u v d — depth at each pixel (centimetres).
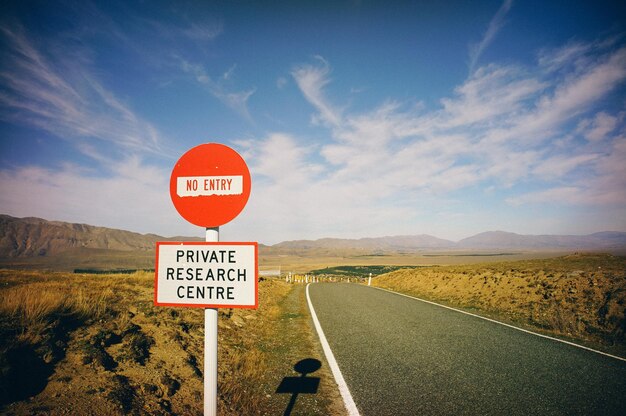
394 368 531
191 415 367
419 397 422
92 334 482
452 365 544
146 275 1290
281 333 794
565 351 627
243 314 928
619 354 619
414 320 927
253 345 670
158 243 281
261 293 1411
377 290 1875
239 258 268
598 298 952
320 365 552
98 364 409
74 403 330
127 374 414
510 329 817
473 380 479
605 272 1152
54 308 520
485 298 1294
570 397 422
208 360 262
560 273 1288
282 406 404
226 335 688
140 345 493
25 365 364
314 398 425
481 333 769
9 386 323
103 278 1122
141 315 645
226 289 267
